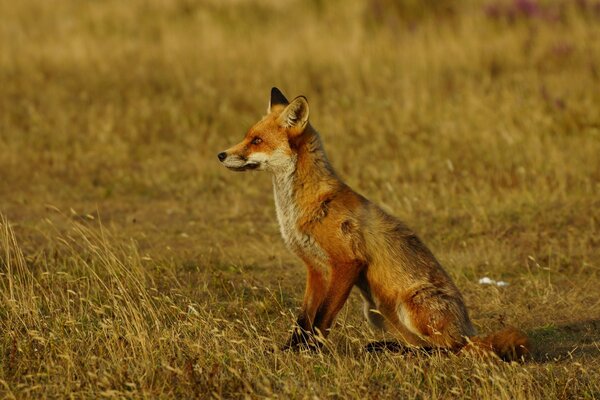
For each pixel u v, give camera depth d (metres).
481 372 7.45
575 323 9.71
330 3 28.47
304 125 8.62
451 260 11.76
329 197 8.45
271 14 28.42
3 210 14.48
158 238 13.03
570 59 22.09
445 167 16.20
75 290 9.88
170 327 8.85
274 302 9.97
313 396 7.05
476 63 22.34
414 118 18.94
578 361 8.29
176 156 17.89
